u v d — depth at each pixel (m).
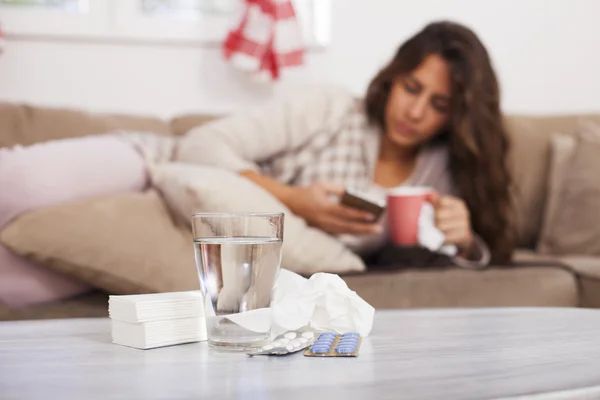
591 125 2.50
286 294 0.85
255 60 2.50
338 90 2.13
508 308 1.15
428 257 1.87
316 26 2.70
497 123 2.09
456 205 1.94
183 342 0.80
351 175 2.07
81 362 0.70
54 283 1.48
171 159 1.96
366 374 0.63
